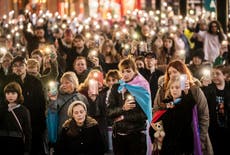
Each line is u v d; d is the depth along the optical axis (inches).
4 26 1380.4
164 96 463.8
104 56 806.5
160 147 450.9
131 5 1849.2
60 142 468.1
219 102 509.4
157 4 1680.6
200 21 1190.9
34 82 599.2
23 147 521.3
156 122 452.1
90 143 466.0
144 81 503.2
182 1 1471.5
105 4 1905.8
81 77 659.4
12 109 521.7
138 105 496.4
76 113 463.2
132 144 496.4
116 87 504.4
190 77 471.2
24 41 1052.5
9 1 2039.9
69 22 1384.1
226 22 1038.4
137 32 1179.9
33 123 593.9
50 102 566.3
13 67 603.5
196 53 698.2
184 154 448.1
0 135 518.0
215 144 509.7
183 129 446.3
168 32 1187.9
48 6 2177.7
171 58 800.9
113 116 500.1
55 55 666.2
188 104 446.3
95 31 1225.4
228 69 524.4
